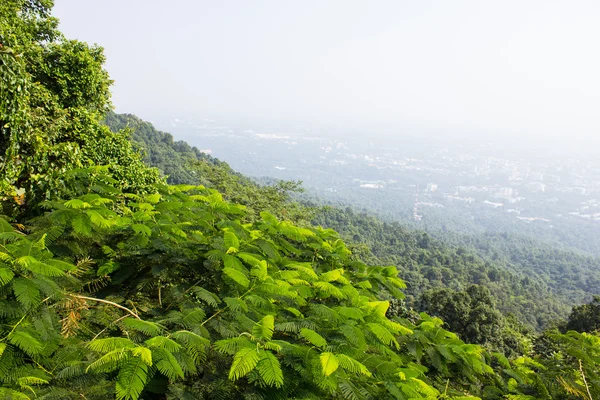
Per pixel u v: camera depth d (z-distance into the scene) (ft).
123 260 11.69
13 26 34.73
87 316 8.72
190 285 10.77
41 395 5.75
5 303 6.49
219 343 6.99
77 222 10.05
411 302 104.22
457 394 10.62
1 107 21.06
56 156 24.38
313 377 6.93
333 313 9.14
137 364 5.91
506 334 78.74
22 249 7.57
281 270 11.55
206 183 115.44
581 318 82.94
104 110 43.47
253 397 6.69
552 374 12.62
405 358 11.26
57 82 37.32
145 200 14.29
